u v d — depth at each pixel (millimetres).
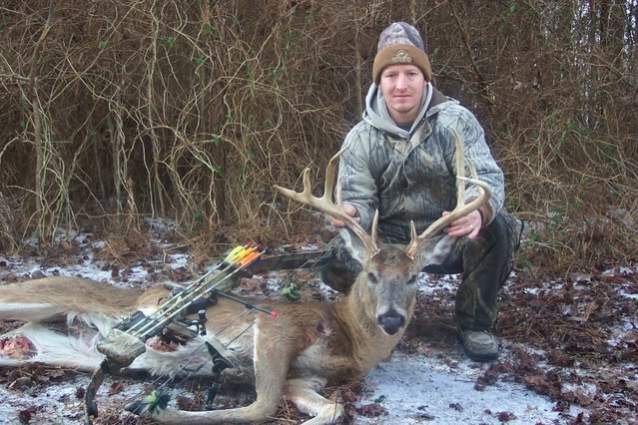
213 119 4895
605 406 2932
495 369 3215
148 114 4781
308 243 4676
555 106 5438
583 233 4699
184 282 4016
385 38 3236
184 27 4750
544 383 3049
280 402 2889
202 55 4660
